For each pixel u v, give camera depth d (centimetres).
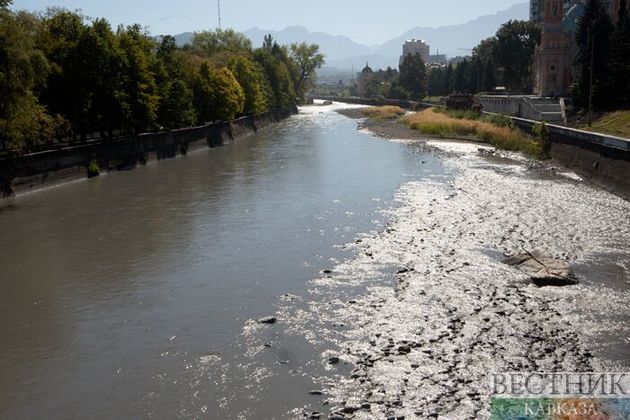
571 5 13888
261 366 1662
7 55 4103
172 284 2378
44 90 5312
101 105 5697
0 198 4238
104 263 2686
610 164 4272
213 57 11194
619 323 1897
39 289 2372
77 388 1586
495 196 3959
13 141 4372
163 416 1432
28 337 1923
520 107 8944
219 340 1842
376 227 3169
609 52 7550
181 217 3559
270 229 3198
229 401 1484
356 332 1855
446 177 4759
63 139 5691
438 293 2167
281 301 2145
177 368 1672
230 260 2670
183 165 6012
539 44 13212
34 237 3186
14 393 1574
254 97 10206
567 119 7938
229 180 4919
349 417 1380
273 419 1395
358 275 2397
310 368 1636
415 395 1469
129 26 6838
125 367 1694
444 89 18038
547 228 3095
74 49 5469
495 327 1861
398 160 5853
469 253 2655
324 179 4806
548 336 1794
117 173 5559
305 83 18175
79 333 1939
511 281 2288
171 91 7019
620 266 2470
